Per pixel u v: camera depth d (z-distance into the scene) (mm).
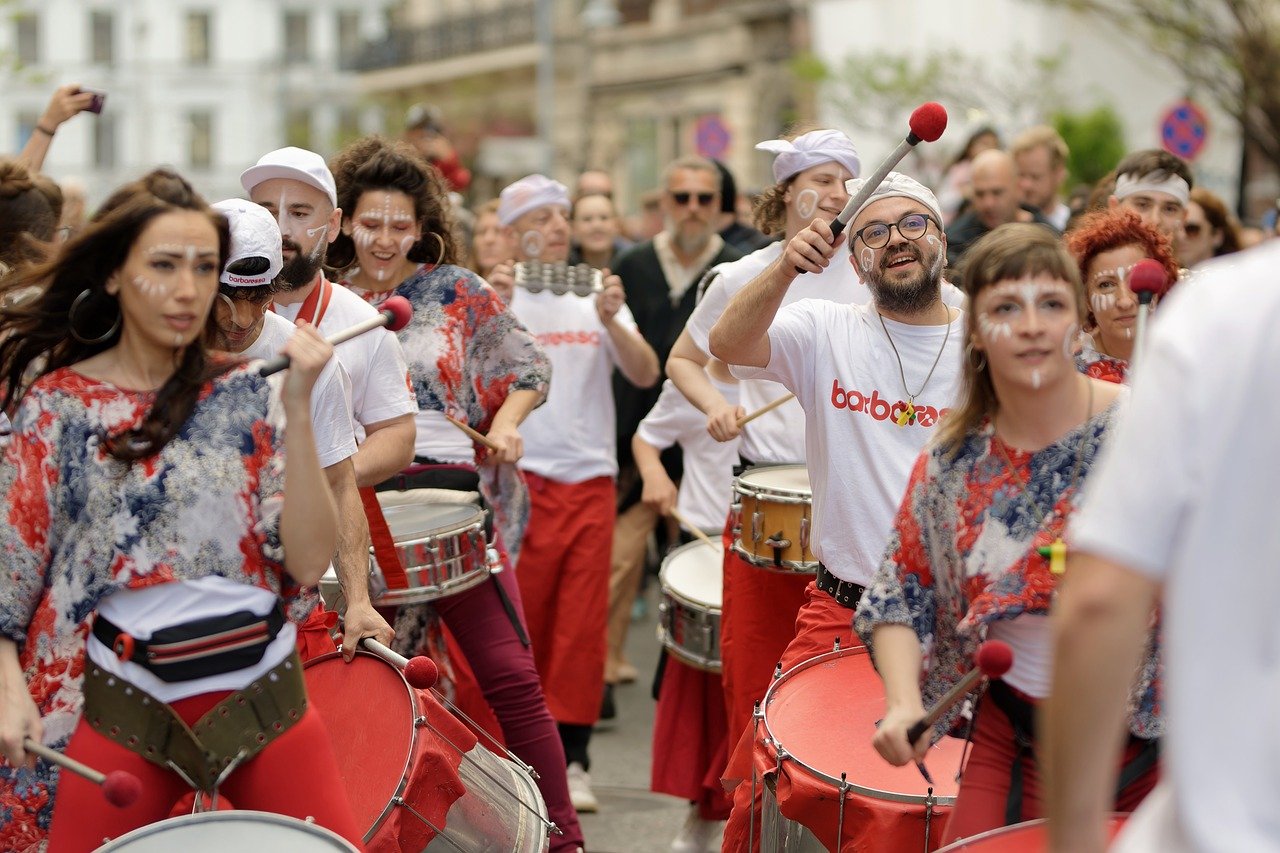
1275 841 2352
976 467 3656
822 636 4992
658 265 9641
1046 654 3594
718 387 7445
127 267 3605
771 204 6383
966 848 3102
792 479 5902
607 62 38906
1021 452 3617
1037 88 24938
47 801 3795
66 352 3719
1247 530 2371
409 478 6000
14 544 3617
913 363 4930
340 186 5973
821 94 27953
